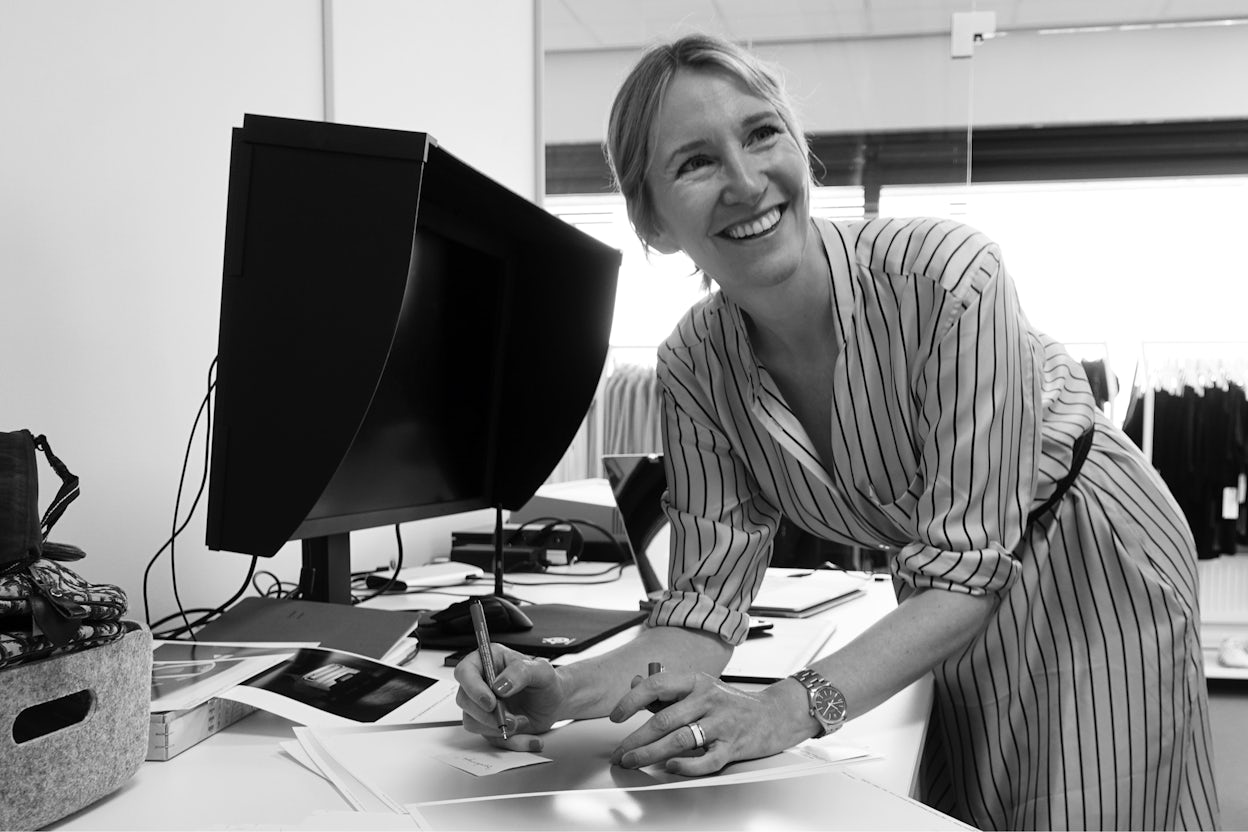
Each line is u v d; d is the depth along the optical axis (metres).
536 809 0.70
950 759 1.30
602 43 3.29
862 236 1.05
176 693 0.88
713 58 0.94
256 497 1.08
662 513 1.71
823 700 0.85
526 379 1.67
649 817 0.69
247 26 1.54
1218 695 4.25
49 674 0.67
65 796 0.68
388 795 0.72
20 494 0.68
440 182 1.30
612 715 0.82
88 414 1.23
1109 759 1.14
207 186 1.45
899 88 3.56
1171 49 4.88
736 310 1.11
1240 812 2.92
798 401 1.18
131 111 1.29
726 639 1.07
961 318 0.97
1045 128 5.00
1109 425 1.30
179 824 0.69
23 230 1.13
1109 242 4.95
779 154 0.95
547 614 1.44
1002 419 0.96
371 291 1.05
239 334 1.08
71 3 1.19
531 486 1.66
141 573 1.32
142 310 1.32
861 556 2.98
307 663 1.01
